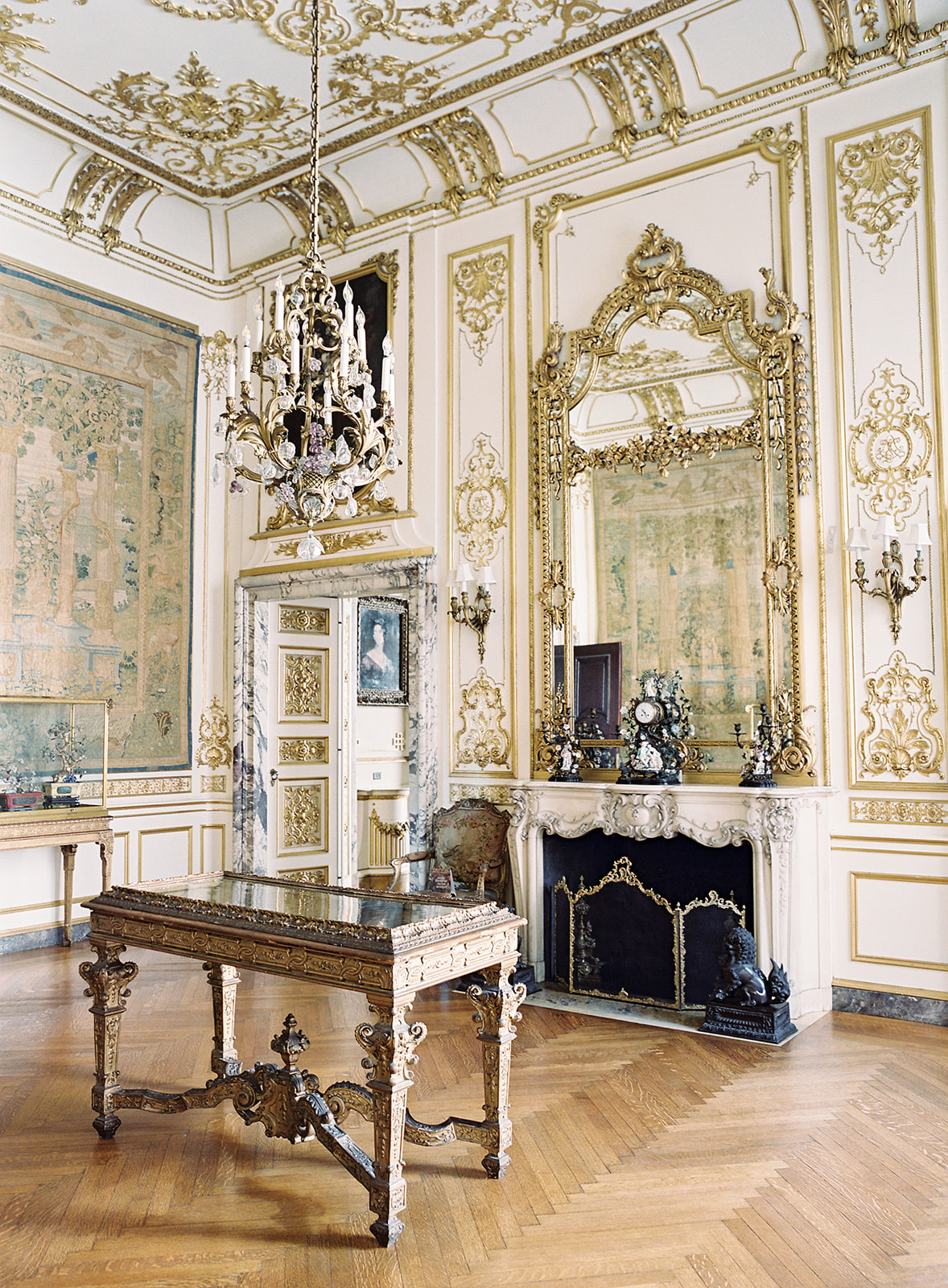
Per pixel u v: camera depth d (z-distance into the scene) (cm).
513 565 627
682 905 524
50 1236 285
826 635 522
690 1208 300
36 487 668
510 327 642
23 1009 508
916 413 507
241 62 581
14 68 583
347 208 721
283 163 693
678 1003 520
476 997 331
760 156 555
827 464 529
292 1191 314
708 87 570
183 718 760
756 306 552
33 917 648
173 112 630
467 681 643
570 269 621
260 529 769
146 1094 356
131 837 716
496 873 593
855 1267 268
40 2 526
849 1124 363
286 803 774
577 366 606
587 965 553
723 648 546
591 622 591
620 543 584
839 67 528
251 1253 276
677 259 574
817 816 511
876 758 506
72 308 696
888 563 501
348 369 355
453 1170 328
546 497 611
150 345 750
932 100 509
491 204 657
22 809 609
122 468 726
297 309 361
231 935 321
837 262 531
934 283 504
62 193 685
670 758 539
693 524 561
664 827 521
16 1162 333
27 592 659
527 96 610
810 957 505
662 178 587
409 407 686
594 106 604
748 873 507
